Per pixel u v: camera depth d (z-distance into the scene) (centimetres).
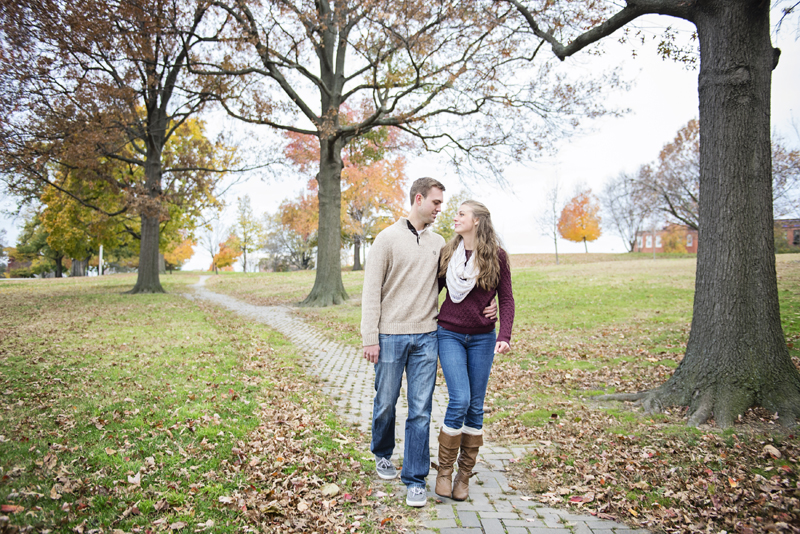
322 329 1148
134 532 234
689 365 464
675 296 1366
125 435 361
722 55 447
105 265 5891
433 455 396
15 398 445
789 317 872
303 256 5538
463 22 1086
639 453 361
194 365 642
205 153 2053
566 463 359
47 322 1031
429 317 306
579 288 1658
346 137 1652
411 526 264
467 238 307
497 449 404
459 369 298
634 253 4856
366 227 3778
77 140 1481
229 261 5594
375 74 1282
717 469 322
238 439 376
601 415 466
